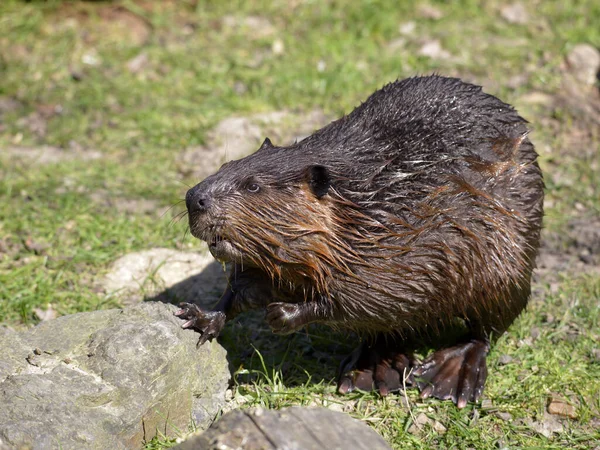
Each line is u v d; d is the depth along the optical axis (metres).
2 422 8.08
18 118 17.25
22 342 9.35
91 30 19.75
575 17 20.06
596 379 10.73
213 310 10.05
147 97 17.89
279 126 16.73
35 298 12.04
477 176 10.22
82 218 13.98
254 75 18.34
